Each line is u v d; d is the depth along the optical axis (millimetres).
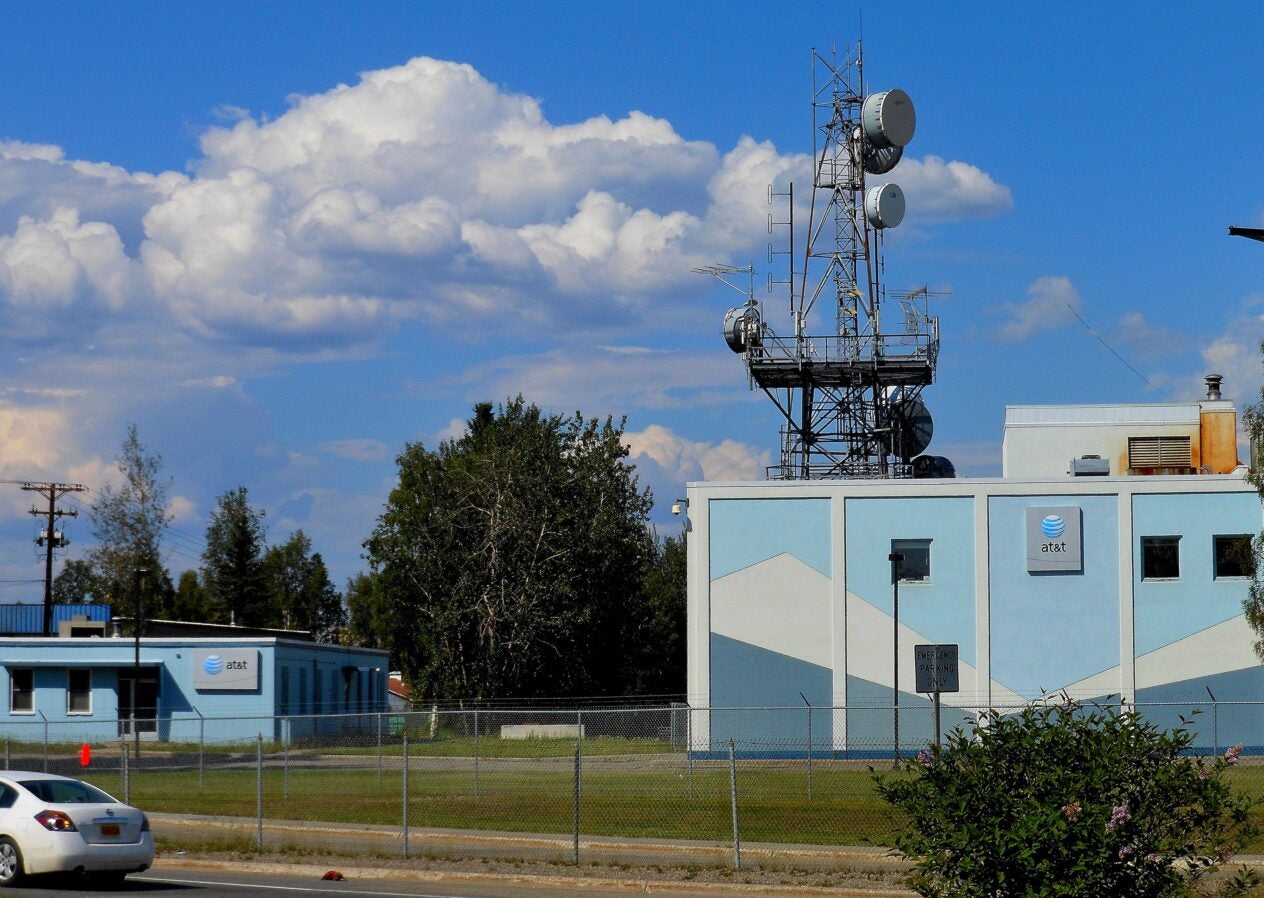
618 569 81875
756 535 45875
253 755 49469
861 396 52594
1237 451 49250
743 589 45719
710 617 45688
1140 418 49875
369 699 77500
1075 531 44906
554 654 76875
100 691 62875
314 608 144500
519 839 25422
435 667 75812
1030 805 12859
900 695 44938
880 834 25266
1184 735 13391
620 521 81938
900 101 52969
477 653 75625
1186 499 44750
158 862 23797
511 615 74812
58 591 139875
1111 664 44500
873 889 19938
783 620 45500
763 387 53125
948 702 44781
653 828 26672
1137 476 45438
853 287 52688
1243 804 13828
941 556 45312
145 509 72062
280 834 27156
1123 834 12859
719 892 20234
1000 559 45156
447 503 78312
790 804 30156
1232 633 44219
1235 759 13383
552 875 21578
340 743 57781
